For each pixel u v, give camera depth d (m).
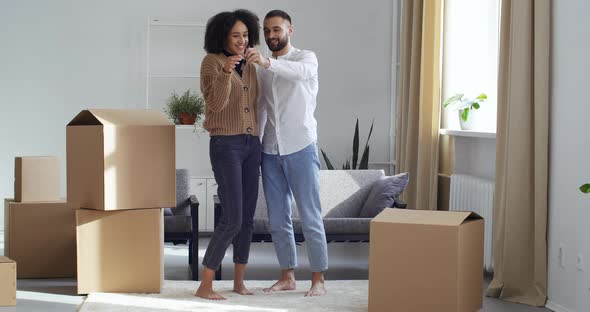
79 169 4.68
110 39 7.77
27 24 7.68
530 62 4.65
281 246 4.71
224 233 4.43
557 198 4.50
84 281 4.62
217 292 4.67
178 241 5.79
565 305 4.39
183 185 5.90
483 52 6.40
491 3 6.25
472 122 5.97
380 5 7.96
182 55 7.87
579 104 4.23
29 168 5.30
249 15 4.51
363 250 6.75
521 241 4.68
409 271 3.98
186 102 7.53
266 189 4.66
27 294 4.72
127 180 4.62
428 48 6.49
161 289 4.71
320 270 4.60
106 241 4.64
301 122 4.51
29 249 5.24
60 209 5.28
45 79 7.71
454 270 3.90
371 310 4.05
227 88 4.29
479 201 5.49
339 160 7.98
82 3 7.73
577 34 4.26
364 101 7.99
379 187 5.67
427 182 6.55
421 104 6.55
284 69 4.34
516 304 4.62
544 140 4.58
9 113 7.68
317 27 7.93
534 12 4.62
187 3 7.81
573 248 4.30
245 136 4.43
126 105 7.80
